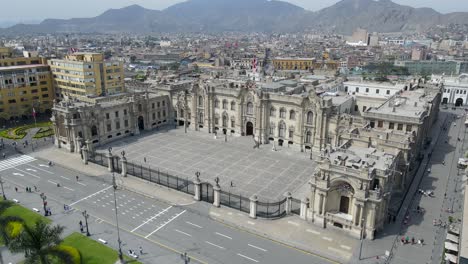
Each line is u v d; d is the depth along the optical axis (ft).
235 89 433.07
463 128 495.41
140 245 225.76
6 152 388.57
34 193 293.23
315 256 215.72
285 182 317.22
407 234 235.40
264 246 225.97
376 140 290.76
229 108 447.83
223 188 303.89
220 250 222.07
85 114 390.01
